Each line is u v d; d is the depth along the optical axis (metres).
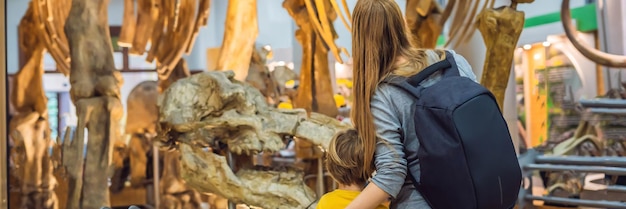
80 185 3.81
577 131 4.65
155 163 5.07
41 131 4.71
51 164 4.70
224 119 3.04
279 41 6.07
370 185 1.84
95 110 3.78
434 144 1.77
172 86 3.18
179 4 4.58
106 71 3.85
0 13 3.46
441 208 1.83
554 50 4.74
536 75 4.82
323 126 3.12
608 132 4.53
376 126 1.86
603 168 4.38
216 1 5.91
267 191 2.98
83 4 3.82
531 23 4.81
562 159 4.59
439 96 1.79
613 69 4.53
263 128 3.05
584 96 4.62
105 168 3.82
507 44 3.76
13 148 4.62
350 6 5.70
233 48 4.09
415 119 1.82
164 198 4.77
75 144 3.78
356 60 1.94
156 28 4.77
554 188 4.72
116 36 5.79
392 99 1.86
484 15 3.79
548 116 4.77
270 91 5.05
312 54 4.48
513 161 1.83
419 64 1.89
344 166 2.01
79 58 3.79
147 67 5.88
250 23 4.11
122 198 5.15
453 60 1.95
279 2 6.11
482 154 1.75
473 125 1.76
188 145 3.12
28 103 4.72
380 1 1.92
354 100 1.94
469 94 1.79
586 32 4.58
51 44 4.59
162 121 3.12
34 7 4.66
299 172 3.14
